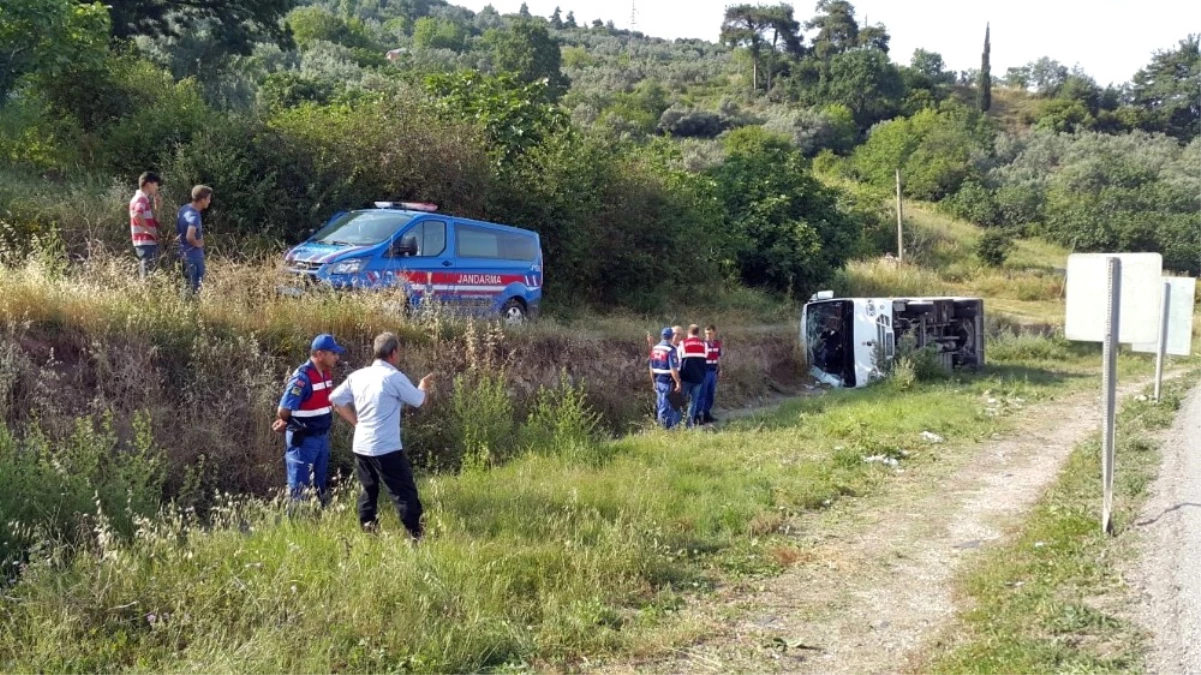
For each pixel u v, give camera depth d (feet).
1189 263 174.09
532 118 69.00
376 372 24.56
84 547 20.66
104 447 26.73
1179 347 49.88
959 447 42.37
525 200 64.03
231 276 39.04
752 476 34.35
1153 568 20.99
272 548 21.31
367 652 17.65
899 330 69.15
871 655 19.29
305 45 227.81
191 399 32.30
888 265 122.93
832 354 68.80
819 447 41.06
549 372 46.60
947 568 24.94
